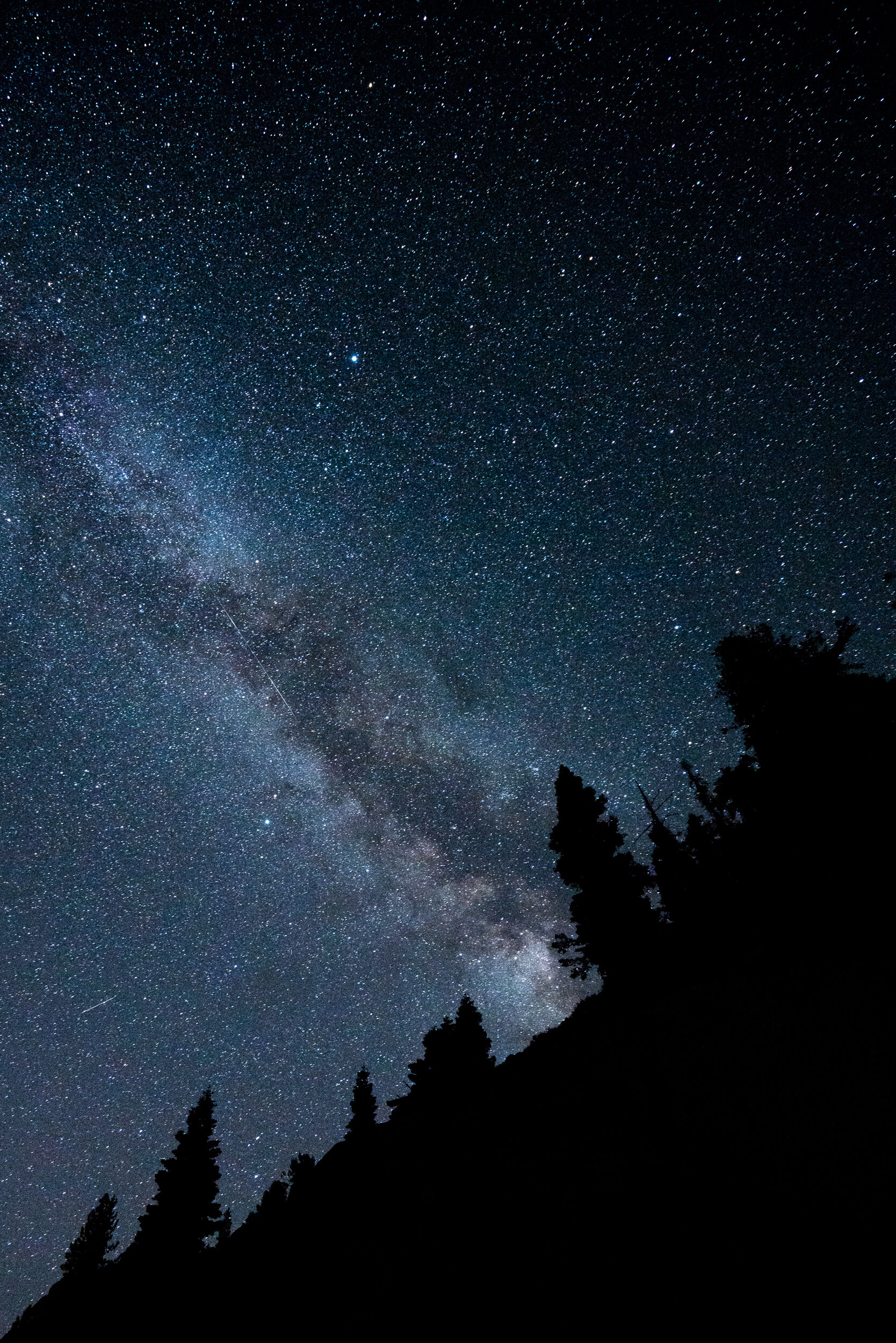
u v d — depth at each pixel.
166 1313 14.28
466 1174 11.35
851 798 12.53
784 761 13.66
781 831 13.46
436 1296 8.02
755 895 14.14
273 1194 22.38
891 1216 6.04
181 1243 21.52
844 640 14.00
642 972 17.30
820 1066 9.15
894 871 11.89
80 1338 17.11
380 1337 7.75
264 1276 12.16
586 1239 7.78
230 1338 10.28
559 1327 6.41
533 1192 9.59
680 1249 6.83
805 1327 5.21
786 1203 6.88
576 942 20.55
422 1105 19.84
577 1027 17.06
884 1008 9.59
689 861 18.23
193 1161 25.47
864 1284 5.41
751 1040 10.77
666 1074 11.20
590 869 20.88
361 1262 10.12
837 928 12.30
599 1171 9.28
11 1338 18.48
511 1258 8.10
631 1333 5.93
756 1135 8.36
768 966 12.91
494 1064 23.17
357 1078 28.20
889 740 12.56
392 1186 12.79
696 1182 7.95
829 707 13.38
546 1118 11.98
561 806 22.67
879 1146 7.07
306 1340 8.66
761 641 14.85
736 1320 5.57
